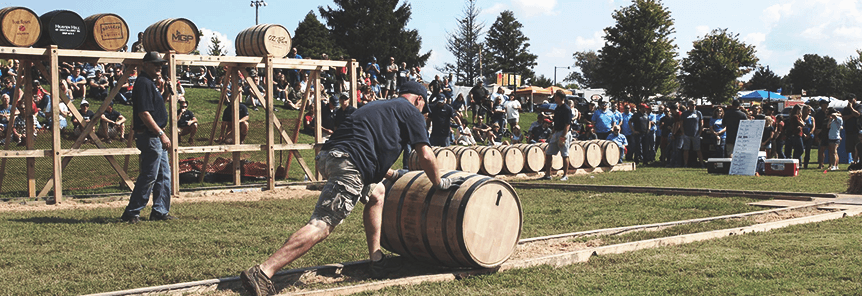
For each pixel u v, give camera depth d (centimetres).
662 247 584
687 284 452
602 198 1053
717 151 1847
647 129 1978
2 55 984
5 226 723
